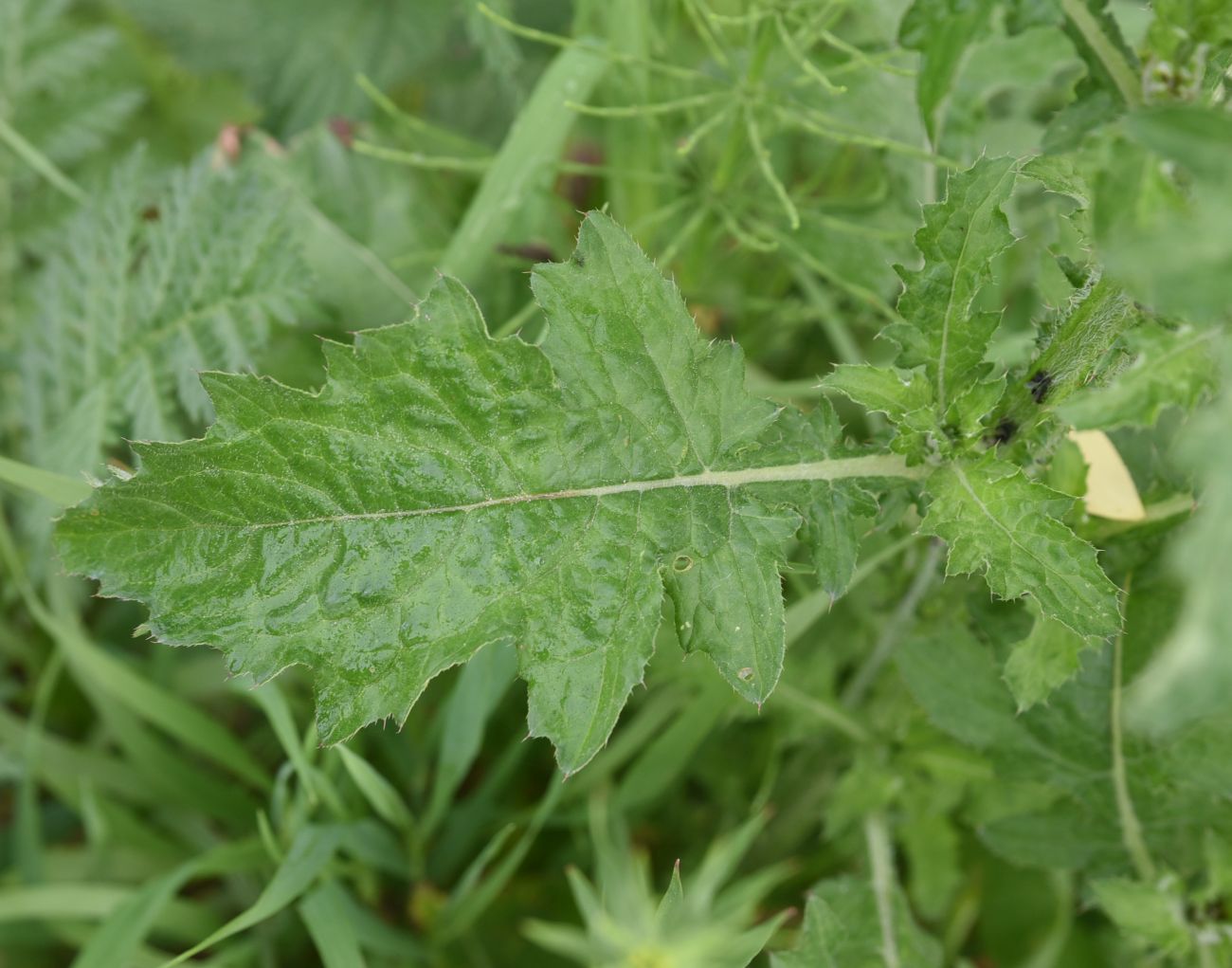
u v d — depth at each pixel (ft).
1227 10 1.82
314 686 1.88
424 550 1.90
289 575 1.87
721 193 2.45
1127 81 1.95
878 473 1.99
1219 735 2.15
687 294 2.58
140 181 2.50
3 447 2.66
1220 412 1.60
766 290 2.75
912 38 2.17
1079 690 2.18
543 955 2.43
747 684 1.93
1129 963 2.40
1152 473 2.16
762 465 1.96
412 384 1.89
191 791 2.41
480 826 2.46
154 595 1.85
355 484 1.89
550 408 1.91
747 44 2.57
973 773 2.31
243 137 2.58
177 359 2.39
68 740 2.61
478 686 2.24
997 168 1.91
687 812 2.57
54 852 2.41
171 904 2.31
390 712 1.88
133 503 1.86
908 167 2.47
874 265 2.50
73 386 2.48
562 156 2.80
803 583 2.32
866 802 2.31
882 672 2.34
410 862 2.37
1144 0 2.57
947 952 2.48
